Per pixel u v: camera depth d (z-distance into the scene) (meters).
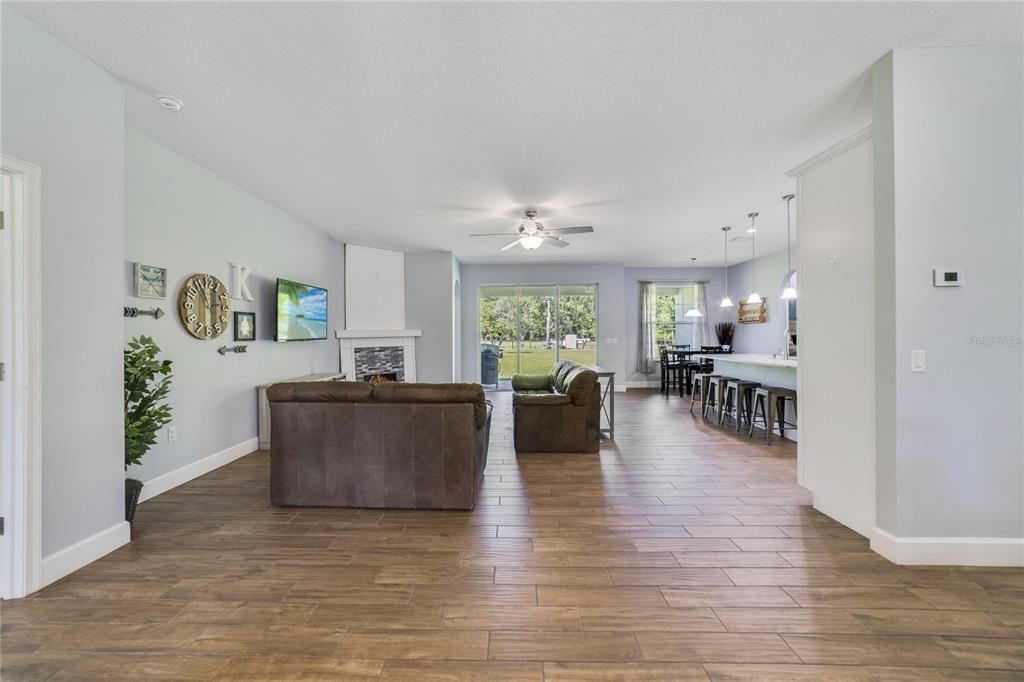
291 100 2.66
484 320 9.21
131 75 2.39
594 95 2.62
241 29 2.04
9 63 1.92
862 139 2.44
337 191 4.32
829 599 1.96
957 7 1.91
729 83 2.50
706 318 9.53
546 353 9.19
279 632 1.76
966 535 2.22
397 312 7.38
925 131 2.19
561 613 1.88
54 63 2.09
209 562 2.29
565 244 5.29
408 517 2.88
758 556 2.34
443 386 3.00
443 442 2.98
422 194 4.41
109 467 2.38
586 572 2.20
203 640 1.71
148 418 2.67
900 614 1.85
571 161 3.59
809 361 2.95
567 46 2.17
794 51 2.21
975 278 2.19
